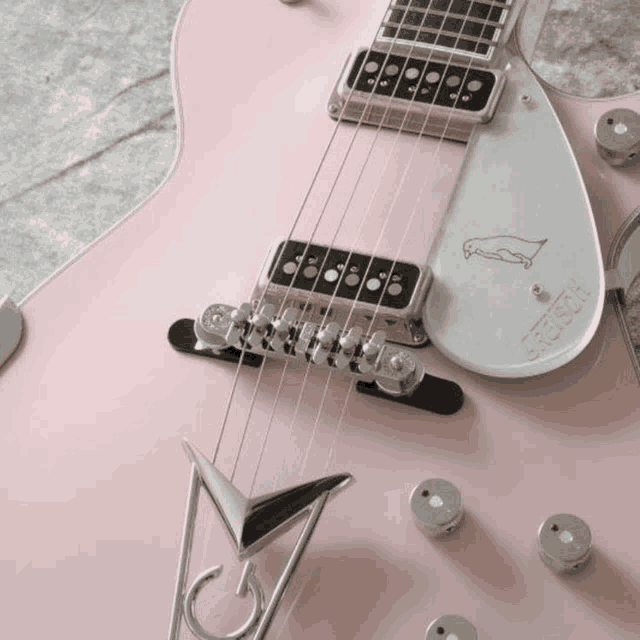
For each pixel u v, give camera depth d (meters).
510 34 0.70
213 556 0.58
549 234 0.63
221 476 0.57
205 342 0.62
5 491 0.61
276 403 0.62
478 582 0.57
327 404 0.61
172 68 0.74
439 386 0.61
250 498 0.56
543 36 0.91
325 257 0.63
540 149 0.66
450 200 0.65
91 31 0.96
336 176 0.68
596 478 0.58
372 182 0.67
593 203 0.65
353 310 0.62
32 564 0.59
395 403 0.61
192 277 0.66
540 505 0.58
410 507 0.58
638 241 0.66
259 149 0.70
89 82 0.94
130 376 0.64
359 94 0.69
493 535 0.58
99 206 0.90
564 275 0.62
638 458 0.59
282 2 0.76
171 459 0.61
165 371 0.63
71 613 0.58
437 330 0.62
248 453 0.60
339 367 0.60
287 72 0.73
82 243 0.88
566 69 0.90
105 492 0.60
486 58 0.69
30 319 0.66
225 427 0.61
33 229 0.89
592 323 0.61
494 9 0.71
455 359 0.61
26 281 0.87
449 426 0.60
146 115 0.93
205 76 0.74
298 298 0.63
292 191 0.68
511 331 0.61
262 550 0.58
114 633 0.57
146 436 0.62
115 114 0.93
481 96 0.67
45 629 0.58
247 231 0.67
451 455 0.60
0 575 0.59
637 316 0.80
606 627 0.56
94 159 0.91
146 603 0.58
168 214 0.68
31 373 0.64
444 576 0.57
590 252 0.62
